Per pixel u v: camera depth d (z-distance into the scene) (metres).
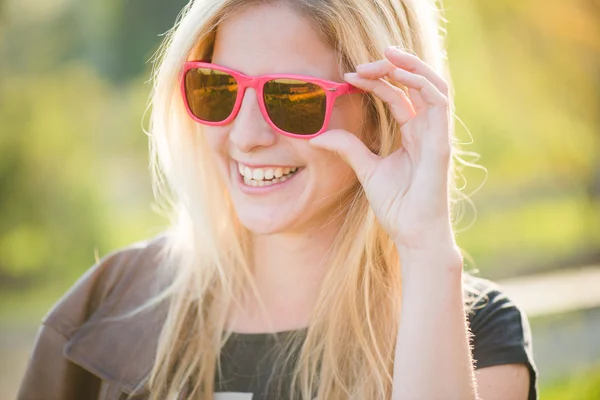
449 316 1.95
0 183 12.89
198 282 2.37
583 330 7.07
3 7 15.12
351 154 2.07
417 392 1.93
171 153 2.42
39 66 15.49
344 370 2.21
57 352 2.44
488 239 11.83
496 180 13.69
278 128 2.09
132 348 2.38
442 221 1.98
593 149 8.48
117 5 19.55
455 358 1.94
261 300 2.34
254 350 2.28
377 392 2.17
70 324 2.46
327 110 2.08
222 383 2.27
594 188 8.58
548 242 11.06
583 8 7.52
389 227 2.02
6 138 13.15
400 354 1.96
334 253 2.29
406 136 2.05
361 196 2.25
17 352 8.40
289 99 2.08
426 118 2.01
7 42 15.22
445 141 1.99
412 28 2.28
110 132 17.53
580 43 7.76
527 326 2.31
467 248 11.52
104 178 15.34
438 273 1.97
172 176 2.47
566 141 9.02
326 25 2.10
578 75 8.05
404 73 1.99
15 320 10.03
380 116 2.19
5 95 13.83
